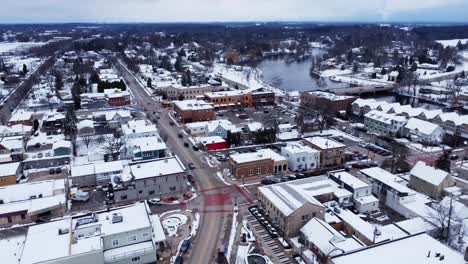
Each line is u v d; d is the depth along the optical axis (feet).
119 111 421.18
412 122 373.81
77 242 167.43
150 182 247.70
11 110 467.52
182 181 255.09
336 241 183.62
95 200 245.86
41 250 158.40
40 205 222.89
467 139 367.86
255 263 178.09
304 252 186.80
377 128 393.70
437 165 285.84
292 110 486.79
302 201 206.90
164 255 185.78
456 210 211.41
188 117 424.05
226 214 225.97
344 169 293.02
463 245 189.98
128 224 183.21
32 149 339.36
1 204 223.71
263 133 355.36
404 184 263.70
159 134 379.35
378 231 193.16
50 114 426.92
